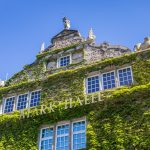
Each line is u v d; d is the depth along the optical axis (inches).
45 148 834.2
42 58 1064.2
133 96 792.3
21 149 854.5
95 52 976.9
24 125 896.3
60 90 933.8
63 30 1109.7
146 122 737.6
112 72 896.3
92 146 759.1
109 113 793.6
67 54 1031.6
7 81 1067.3
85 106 840.3
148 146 702.5
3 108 1000.9
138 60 871.7
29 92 994.1
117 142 737.0
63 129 842.8
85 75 925.8
